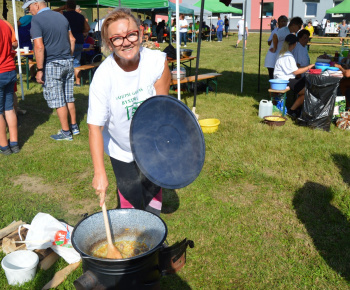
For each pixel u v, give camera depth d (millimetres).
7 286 2547
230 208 3615
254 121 6430
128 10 2133
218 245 3053
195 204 3691
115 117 2381
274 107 6914
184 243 2197
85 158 4852
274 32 8047
